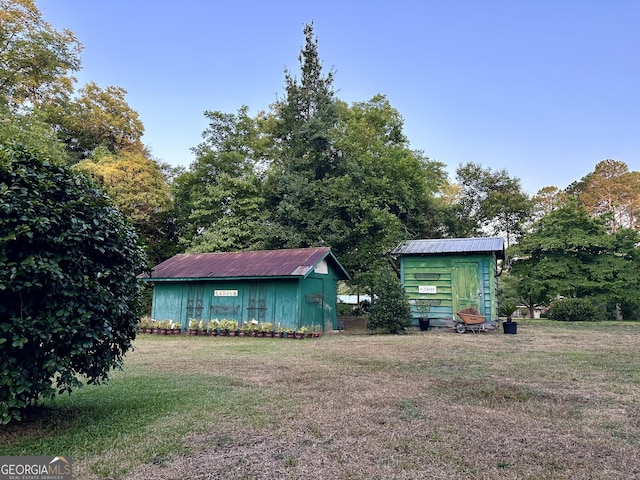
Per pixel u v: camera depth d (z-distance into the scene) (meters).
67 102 23.19
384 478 2.82
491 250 14.12
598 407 4.55
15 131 15.64
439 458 3.16
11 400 3.36
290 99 23.02
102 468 3.01
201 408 4.53
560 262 19.64
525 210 24.36
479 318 13.09
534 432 3.73
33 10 18.39
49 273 3.57
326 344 10.63
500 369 6.74
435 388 5.43
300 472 2.91
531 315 22.52
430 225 22.00
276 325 13.58
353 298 32.59
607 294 18.78
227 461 3.11
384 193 19.20
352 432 3.73
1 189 3.48
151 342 11.63
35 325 3.55
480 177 25.45
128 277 4.42
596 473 2.91
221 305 14.41
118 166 21.59
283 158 23.50
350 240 19.48
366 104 25.39
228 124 24.55
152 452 3.30
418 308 14.91
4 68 17.73
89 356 4.05
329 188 19.58
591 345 9.77
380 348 9.48
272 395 5.10
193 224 22.91
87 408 4.56
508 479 2.81
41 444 3.49
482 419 4.09
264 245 20.20
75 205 3.95
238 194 22.33
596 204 32.84
